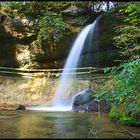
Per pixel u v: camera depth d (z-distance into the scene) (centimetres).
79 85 1686
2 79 1848
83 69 1900
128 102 891
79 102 1396
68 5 1998
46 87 1784
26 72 1938
